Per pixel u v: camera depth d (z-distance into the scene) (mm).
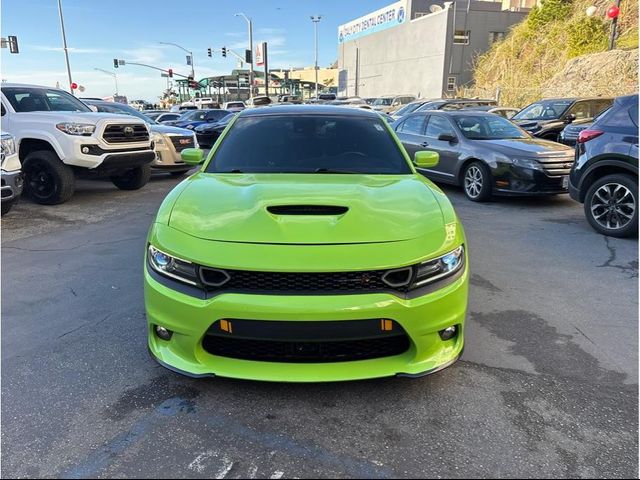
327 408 2564
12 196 6500
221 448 2271
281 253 2355
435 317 2451
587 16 25703
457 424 2441
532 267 4793
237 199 2852
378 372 2443
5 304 3914
